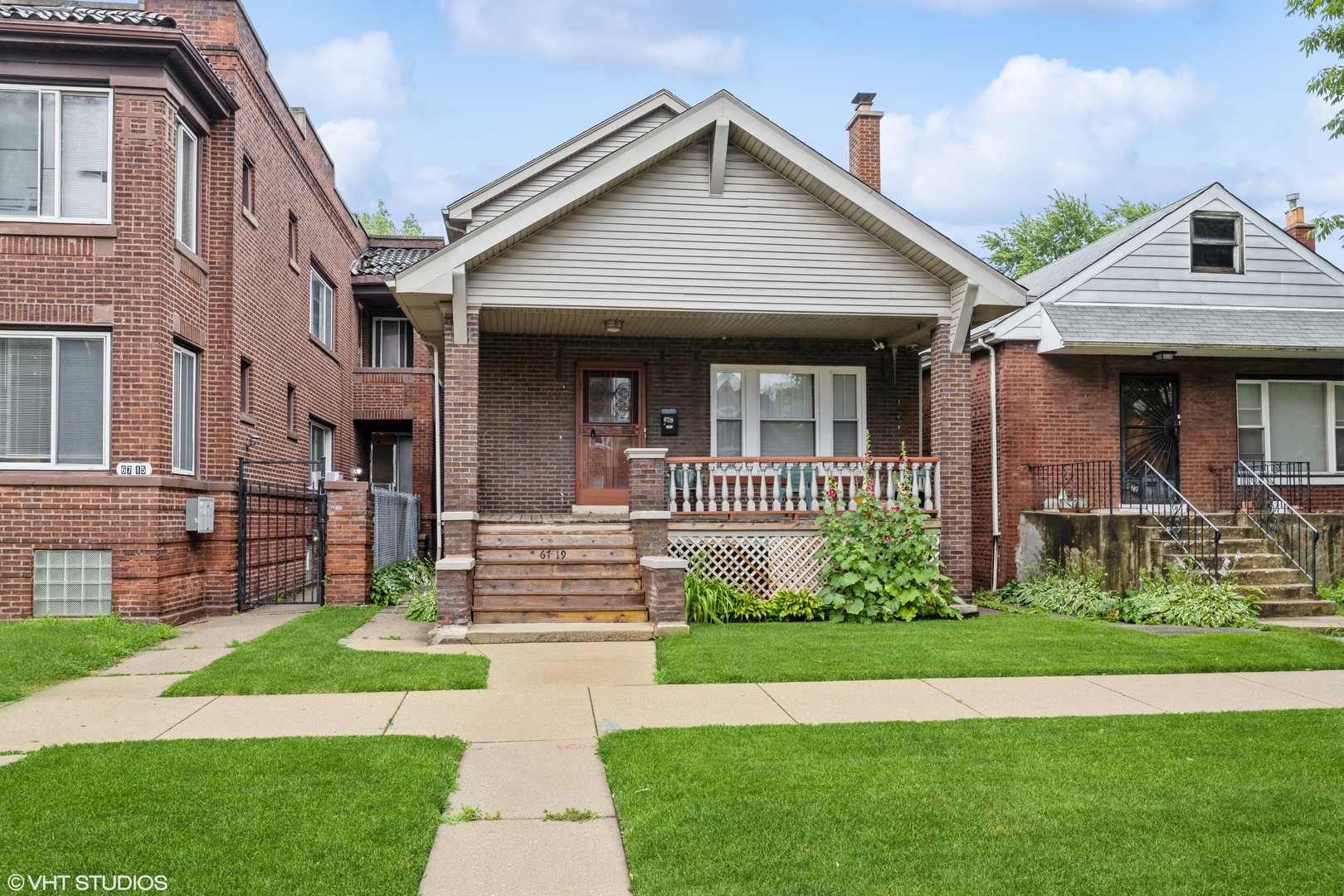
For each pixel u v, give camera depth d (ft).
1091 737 21.45
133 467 37.32
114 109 38.11
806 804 16.81
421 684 26.96
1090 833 15.57
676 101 52.70
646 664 30.60
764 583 44.11
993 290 43.04
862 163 54.90
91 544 36.96
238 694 25.91
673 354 52.13
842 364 53.01
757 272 43.24
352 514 45.96
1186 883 13.75
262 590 47.70
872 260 43.98
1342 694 26.71
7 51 37.27
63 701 25.02
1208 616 39.32
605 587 38.42
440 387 55.83
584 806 17.37
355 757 19.39
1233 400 58.13
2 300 37.27
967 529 43.91
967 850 14.83
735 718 23.62
